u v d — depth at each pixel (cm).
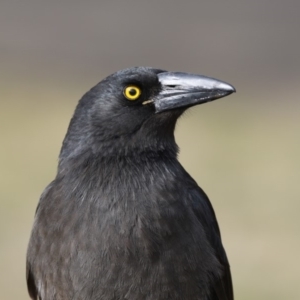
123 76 949
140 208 908
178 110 952
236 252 1728
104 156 942
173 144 969
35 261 930
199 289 922
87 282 902
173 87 951
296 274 1653
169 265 902
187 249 909
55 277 913
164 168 943
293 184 2094
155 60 3103
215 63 3081
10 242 1778
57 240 906
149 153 948
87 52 3067
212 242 957
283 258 1708
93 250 897
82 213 906
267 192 2048
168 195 920
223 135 2425
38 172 2138
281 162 2244
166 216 907
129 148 945
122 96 945
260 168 2206
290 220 1881
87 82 2867
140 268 898
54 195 923
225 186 2077
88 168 936
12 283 1662
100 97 952
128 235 898
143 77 948
